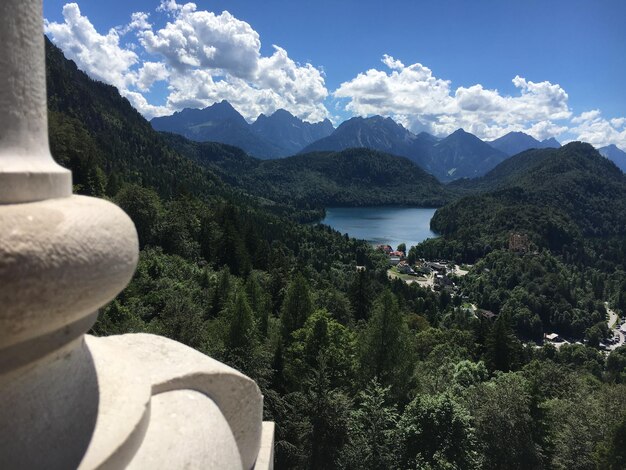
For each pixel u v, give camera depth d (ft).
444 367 140.26
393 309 104.63
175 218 222.07
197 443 8.66
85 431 7.12
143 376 8.85
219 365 10.86
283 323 145.59
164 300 137.28
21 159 6.66
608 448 84.84
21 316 5.59
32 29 6.88
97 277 6.46
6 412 6.29
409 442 72.13
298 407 77.10
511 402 86.69
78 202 7.00
